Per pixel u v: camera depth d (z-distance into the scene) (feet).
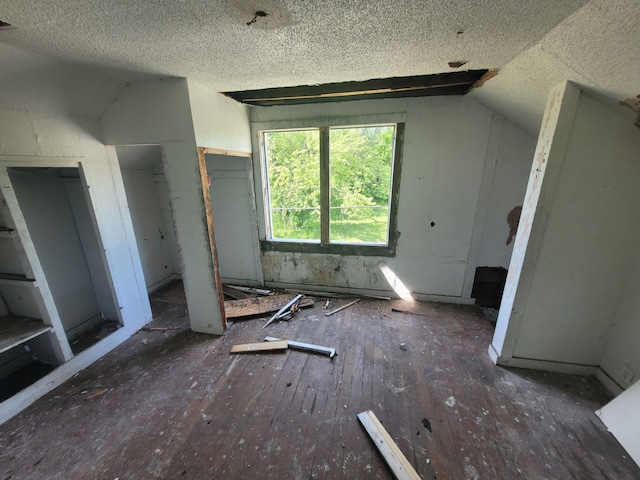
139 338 8.29
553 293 6.21
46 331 6.27
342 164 17.29
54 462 4.76
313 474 4.53
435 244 9.67
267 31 4.16
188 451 4.92
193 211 7.31
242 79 6.50
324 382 6.49
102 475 4.56
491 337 8.17
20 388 6.63
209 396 6.12
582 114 5.08
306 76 6.32
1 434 5.25
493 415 5.57
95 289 8.93
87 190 6.96
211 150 7.46
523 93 6.17
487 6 3.49
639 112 4.68
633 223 5.45
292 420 5.51
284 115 9.37
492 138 8.32
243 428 5.34
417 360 7.20
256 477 4.50
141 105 6.75
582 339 6.38
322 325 8.87
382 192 17.65
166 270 12.46
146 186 11.20
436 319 9.14
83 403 5.94
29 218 7.26
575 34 3.83
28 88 5.32
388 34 4.29
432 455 4.80
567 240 5.82
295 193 17.94
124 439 5.15
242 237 11.25
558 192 5.57
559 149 5.32
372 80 7.26
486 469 4.57
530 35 4.21
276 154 17.61
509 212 8.89
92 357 7.20
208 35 4.27
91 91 6.26
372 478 4.47
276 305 9.93
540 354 6.70
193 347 7.85
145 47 4.70
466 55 5.11
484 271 9.61
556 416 5.53
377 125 9.04
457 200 9.08
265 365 7.09
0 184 5.26
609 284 5.90
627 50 3.58
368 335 8.30
